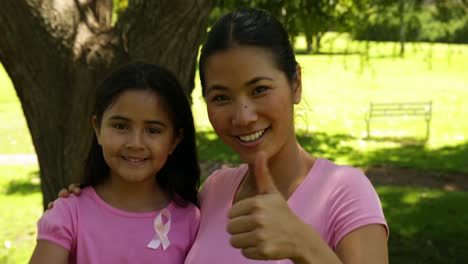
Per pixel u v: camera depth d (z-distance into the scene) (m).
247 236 1.55
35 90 4.25
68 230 2.38
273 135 2.04
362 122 17.08
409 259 7.18
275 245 1.53
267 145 2.03
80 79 4.12
